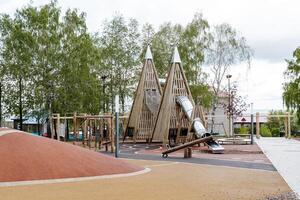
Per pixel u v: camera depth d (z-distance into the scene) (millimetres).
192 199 10828
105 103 54312
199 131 32500
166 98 37219
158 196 11133
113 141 30406
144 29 58844
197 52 54969
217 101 58062
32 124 58281
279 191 12273
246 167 18906
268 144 36594
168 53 56875
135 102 41719
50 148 15523
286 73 50562
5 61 46438
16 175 13141
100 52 53062
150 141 40125
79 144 36656
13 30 45938
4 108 48062
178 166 19250
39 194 11070
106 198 10727
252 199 10992
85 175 14188
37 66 45875
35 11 46750
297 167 18781
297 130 60656
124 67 55375
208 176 15508
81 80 47094
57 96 46438
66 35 47625
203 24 55938
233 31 56281
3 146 14695
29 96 46562
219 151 28156
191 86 54594
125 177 14477
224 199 10914
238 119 66625
